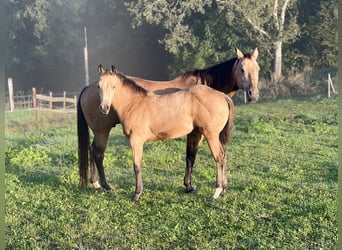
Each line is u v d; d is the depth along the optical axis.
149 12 27.16
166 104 6.50
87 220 5.91
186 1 27.28
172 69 29.39
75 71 36.69
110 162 9.45
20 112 20.48
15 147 11.64
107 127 7.31
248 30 26.59
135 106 6.56
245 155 9.97
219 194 6.60
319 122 14.43
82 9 35.28
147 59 34.50
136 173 6.63
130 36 33.38
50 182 7.75
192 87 6.58
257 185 6.99
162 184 7.49
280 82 24.41
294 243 4.97
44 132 15.24
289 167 8.74
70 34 35.41
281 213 5.89
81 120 7.38
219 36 28.25
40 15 35.09
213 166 9.02
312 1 27.83
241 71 7.16
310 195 6.62
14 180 8.06
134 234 5.42
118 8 33.44
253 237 5.18
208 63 28.61
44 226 5.77
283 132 13.05
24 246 5.18
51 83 37.69
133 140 6.59
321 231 5.24
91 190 7.32
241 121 15.84
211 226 5.55
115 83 6.50
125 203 6.53
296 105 19.02
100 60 35.62
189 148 6.96
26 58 36.81
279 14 26.53
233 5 25.53
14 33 36.12
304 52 27.84
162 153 10.38
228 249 4.91
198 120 6.43
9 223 5.92
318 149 10.44
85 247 5.11
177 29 27.56
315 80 24.22
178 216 5.92
